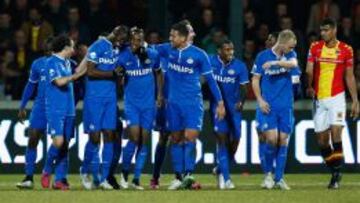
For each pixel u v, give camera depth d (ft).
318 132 133.18
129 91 130.93
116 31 128.88
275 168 133.18
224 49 134.62
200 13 176.65
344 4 184.44
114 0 185.57
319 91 132.57
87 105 129.80
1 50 176.65
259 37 177.88
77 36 175.52
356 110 132.26
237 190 127.54
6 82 172.86
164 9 178.81
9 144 158.20
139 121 131.13
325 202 112.78
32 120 133.49
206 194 120.98
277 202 112.78
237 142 136.56
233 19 162.81
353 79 132.05
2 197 117.19
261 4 181.47
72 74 135.44
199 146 159.84
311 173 161.07
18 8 181.47
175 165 131.13
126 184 132.46
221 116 131.13
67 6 180.34
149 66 130.72
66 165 131.64
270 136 131.13
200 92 131.34
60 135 129.80
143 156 132.05
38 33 175.52
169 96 131.13
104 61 128.67
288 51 131.13
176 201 113.09
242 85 135.54
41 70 132.87
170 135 134.00
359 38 178.91
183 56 129.90
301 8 188.14
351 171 161.07
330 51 131.54
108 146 130.00
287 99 131.44
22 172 158.51
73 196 118.11
